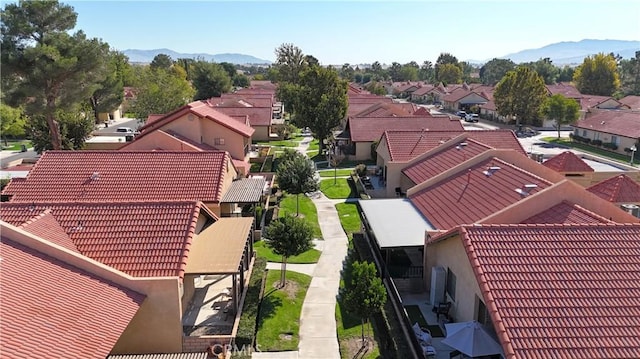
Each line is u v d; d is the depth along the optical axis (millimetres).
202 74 122625
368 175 49906
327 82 62406
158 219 20578
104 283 17047
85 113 61844
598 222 18953
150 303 17891
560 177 26016
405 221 26828
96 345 13984
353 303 18875
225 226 24797
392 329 19922
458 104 122625
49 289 15398
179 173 30859
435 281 21625
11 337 12719
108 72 54438
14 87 47219
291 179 36656
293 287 25281
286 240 24250
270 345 19922
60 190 29125
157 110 75000
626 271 15789
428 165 36250
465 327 16906
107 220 20609
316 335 20859
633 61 151125
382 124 62281
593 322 13961
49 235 19188
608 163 48500
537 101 89250
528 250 16672
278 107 112625
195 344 18812
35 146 55406
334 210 39656
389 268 24375
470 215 24719
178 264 18672
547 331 13648
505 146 42844
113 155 32281
